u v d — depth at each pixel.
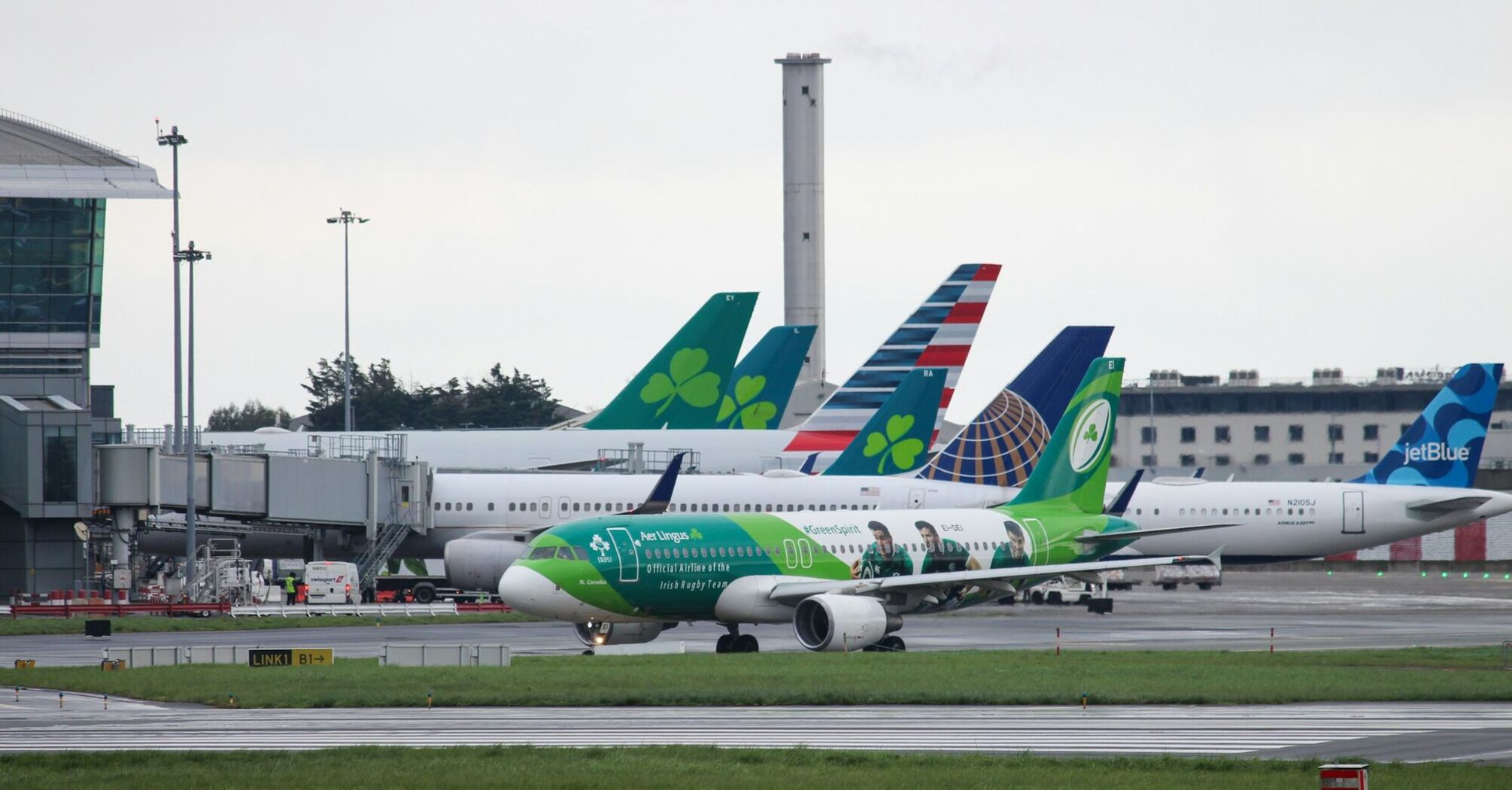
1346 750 115.00
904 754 111.50
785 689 153.50
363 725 132.50
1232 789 96.50
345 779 102.06
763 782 100.19
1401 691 150.50
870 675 168.62
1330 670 175.75
